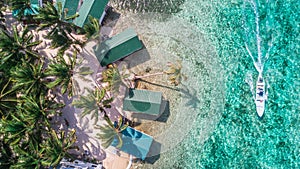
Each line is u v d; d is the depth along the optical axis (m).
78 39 19.56
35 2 18.98
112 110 19.58
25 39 18.22
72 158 18.64
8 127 16.84
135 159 19.69
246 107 19.59
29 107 17.09
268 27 19.62
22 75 17.03
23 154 17.52
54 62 18.14
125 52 19.12
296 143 19.30
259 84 19.45
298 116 19.30
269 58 19.56
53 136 17.70
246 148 19.55
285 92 19.44
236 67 19.67
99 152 19.70
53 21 17.94
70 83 18.34
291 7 19.58
